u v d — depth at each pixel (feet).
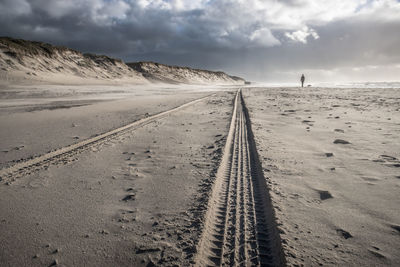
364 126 22.81
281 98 59.93
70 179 11.13
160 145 17.03
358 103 44.70
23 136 19.22
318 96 64.75
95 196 9.51
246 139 18.99
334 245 6.51
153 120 27.35
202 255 6.44
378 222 7.46
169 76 270.87
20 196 9.43
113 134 20.36
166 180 11.05
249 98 60.75
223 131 21.50
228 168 12.87
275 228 7.37
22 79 109.40
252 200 9.48
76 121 26.02
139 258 6.18
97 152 15.38
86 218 7.96
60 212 8.29
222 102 49.90
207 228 7.59
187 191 9.92
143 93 81.92
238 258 6.42
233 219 8.20
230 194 10.00
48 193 9.71
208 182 10.75
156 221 7.82
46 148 15.80
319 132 20.70
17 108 37.37
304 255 6.14
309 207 8.45
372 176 10.98
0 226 7.45
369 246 6.42
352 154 14.37
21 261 6.01
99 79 161.79
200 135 20.11
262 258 6.43
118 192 9.87
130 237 7.02
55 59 152.87
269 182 10.55
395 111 32.83
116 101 50.31
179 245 6.70
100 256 6.23
